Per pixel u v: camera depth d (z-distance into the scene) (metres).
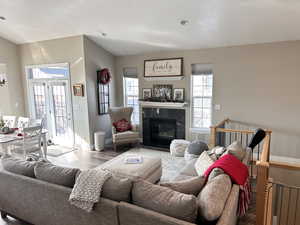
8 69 6.30
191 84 5.66
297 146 4.70
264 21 3.91
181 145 4.97
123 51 6.14
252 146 3.62
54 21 4.76
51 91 6.20
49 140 6.42
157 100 5.97
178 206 1.70
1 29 5.44
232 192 2.03
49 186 2.29
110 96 6.45
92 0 3.80
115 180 2.06
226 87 5.22
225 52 5.13
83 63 5.48
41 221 2.48
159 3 3.68
